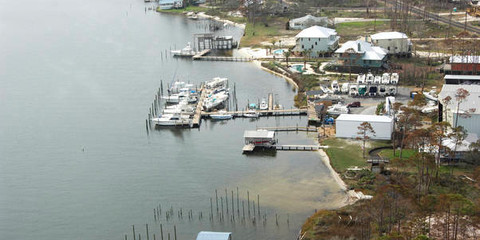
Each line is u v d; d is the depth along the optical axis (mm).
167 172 163625
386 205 124125
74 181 160500
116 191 153375
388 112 185625
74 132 197625
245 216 136875
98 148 183250
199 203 144625
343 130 177750
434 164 141750
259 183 154000
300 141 180875
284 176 157500
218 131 194625
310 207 140000
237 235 128875
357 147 169625
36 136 195000
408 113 170625
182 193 150375
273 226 132000
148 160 172625
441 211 118500
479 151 150625
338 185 150000
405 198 125625
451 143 154125
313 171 159375
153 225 135125
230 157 172125
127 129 198750
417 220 119438
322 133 183625
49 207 146625
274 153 173375
